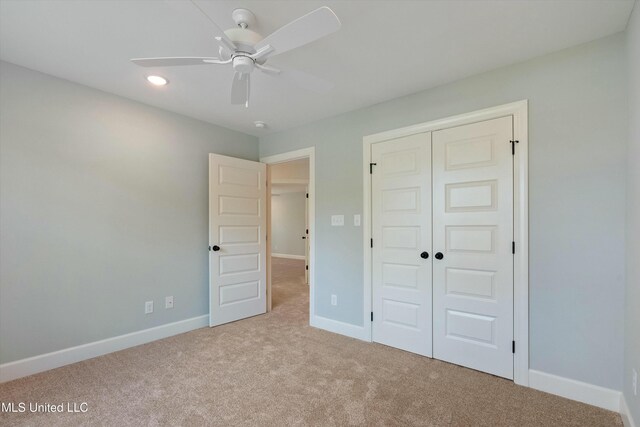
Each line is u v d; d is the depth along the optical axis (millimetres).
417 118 2760
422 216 2725
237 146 3893
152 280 3070
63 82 2520
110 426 1755
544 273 2143
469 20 1783
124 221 2877
